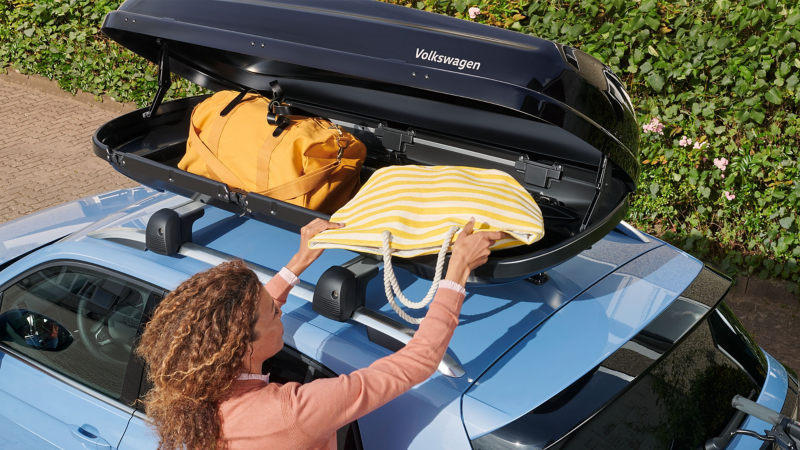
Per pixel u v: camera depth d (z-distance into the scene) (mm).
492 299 2209
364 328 2062
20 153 6898
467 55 2104
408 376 1594
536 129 2404
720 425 2152
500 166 2633
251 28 2461
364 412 1551
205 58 2963
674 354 2186
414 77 2146
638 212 5359
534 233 1822
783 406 2395
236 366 1467
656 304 2201
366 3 2525
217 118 2592
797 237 4891
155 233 2330
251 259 2373
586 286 2285
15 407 2645
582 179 2459
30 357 2641
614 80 2309
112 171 6625
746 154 4891
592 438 1840
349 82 2740
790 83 4609
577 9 5113
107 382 2410
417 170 2127
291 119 2527
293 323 2094
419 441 1812
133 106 7906
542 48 2129
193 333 1428
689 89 4996
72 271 2514
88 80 8047
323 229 2025
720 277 2473
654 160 5098
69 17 7832
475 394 1834
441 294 1692
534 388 1852
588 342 2014
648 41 4914
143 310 2316
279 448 1496
